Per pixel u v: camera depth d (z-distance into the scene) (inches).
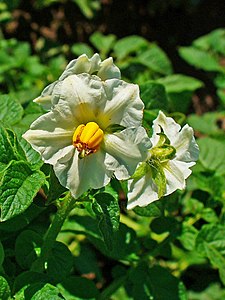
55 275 6.1
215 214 7.6
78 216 7.4
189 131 5.3
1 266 5.8
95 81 4.8
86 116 4.9
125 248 7.1
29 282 5.7
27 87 10.5
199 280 9.3
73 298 6.6
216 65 11.0
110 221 5.2
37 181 5.1
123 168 4.9
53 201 5.1
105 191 5.6
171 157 5.2
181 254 8.8
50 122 4.8
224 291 9.2
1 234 6.6
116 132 4.9
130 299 8.0
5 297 5.4
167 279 7.1
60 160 4.8
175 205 7.5
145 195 5.2
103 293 7.3
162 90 7.1
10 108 6.4
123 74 10.6
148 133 5.7
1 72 10.5
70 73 4.9
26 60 10.7
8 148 5.4
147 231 8.5
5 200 5.0
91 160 4.9
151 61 10.3
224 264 7.1
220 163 8.2
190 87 9.3
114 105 4.8
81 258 8.5
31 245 6.2
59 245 6.1
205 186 7.7
